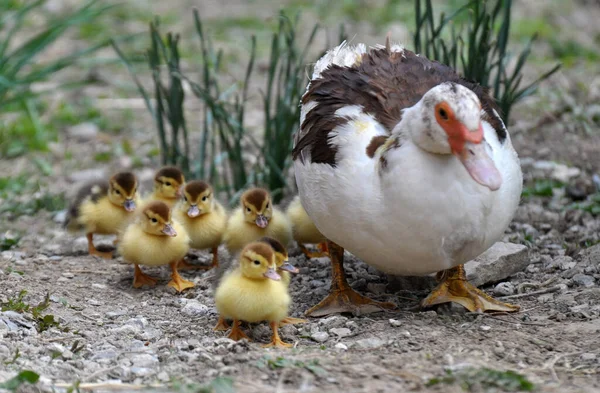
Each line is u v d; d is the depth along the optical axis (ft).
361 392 24.88
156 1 81.20
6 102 53.21
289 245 41.34
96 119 58.65
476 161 27.32
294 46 47.88
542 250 38.65
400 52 35.09
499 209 29.73
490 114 31.42
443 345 28.91
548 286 34.71
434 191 28.60
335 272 33.91
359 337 30.25
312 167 31.09
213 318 33.30
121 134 57.00
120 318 33.35
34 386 25.41
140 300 35.58
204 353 28.68
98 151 54.54
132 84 63.87
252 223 38.09
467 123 27.43
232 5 80.53
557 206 43.47
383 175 29.01
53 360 28.37
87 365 28.07
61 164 52.90
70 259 40.45
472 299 32.53
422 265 30.53
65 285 36.76
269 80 44.50
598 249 36.99
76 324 32.32
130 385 26.18
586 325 30.63
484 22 41.50
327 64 35.27
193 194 38.01
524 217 42.29
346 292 33.76
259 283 30.12
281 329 31.71
